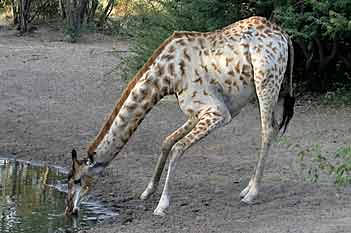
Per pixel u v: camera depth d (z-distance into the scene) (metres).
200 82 9.33
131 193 10.31
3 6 34.97
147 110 9.38
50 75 20.83
